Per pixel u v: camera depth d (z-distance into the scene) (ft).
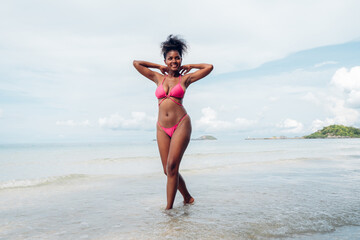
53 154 82.17
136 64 13.47
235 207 13.44
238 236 9.32
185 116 12.58
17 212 13.37
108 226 10.88
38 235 10.01
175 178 12.51
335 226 10.37
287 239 9.00
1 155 77.87
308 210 12.69
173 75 13.01
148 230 10.21
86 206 14.51
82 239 9.48
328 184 20.01
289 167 31.50
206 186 19.63
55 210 13.70
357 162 36.83
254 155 58.80
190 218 11.55
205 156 56.85
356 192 17.01
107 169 36.35
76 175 26.07
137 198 16.46
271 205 13.78
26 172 34.42
